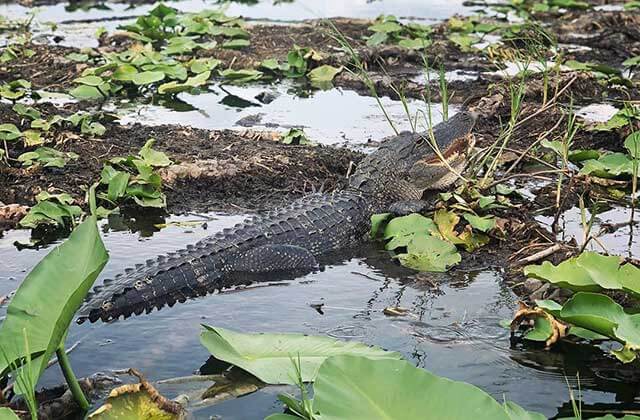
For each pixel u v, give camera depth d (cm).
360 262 673
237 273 641
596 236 690
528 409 465
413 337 540
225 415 453
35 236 688
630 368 506
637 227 714
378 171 772
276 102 1068
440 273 642
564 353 523
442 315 572
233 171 811
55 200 720
